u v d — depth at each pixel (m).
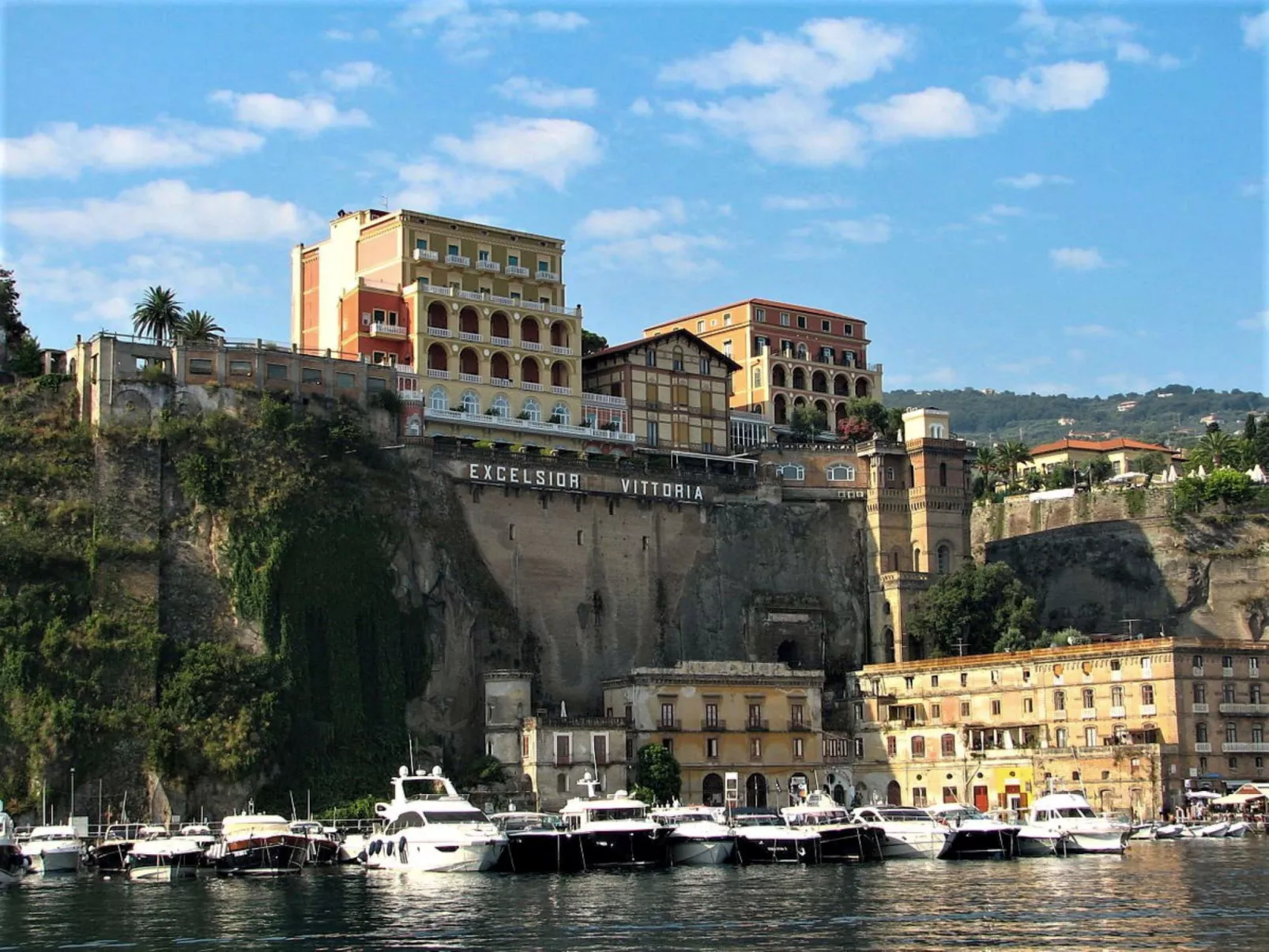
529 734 159.38
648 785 160.88
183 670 150.62
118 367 161.38
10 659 146.38
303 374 169.75
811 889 108.00
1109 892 103.12
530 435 186.25
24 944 87.94
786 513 196.75
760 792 169.88
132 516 157.00
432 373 182.25
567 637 178.38
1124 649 162.50
